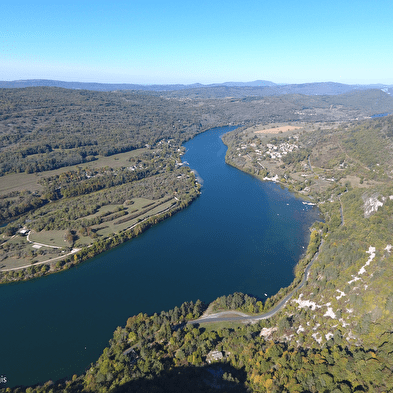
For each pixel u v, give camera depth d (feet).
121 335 526.98
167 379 432.25
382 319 468.34
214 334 515.91
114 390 408.87
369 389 354.95
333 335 483.51
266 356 453.99
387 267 552.00
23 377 479.00
